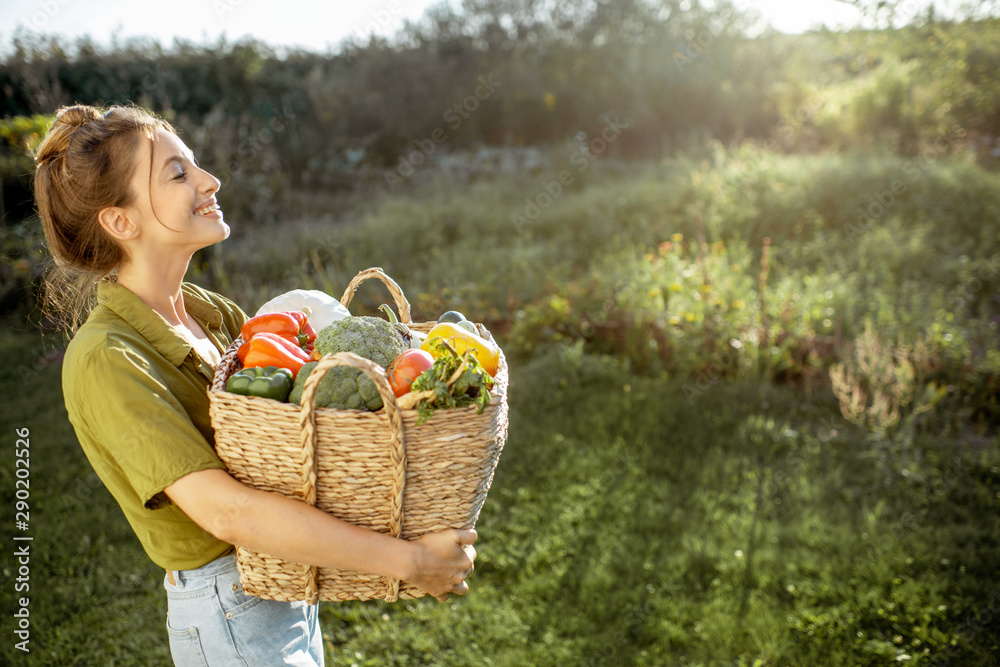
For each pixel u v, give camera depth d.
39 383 6.19
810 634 2.99
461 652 3.00
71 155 1.35
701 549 3.56
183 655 1.47
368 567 1.28
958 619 3.07
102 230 1.40
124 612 3.35
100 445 1.31
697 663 2.88
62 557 3.73
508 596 3.36
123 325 1.38
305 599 1.35
